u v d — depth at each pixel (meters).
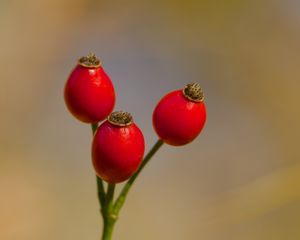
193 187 0.46
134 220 0.45
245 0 0.49
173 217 0.45
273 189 0.41
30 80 0.49
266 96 0.48
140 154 0.28
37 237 0.43
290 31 0.49
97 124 0.29
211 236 0.43
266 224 0.43
